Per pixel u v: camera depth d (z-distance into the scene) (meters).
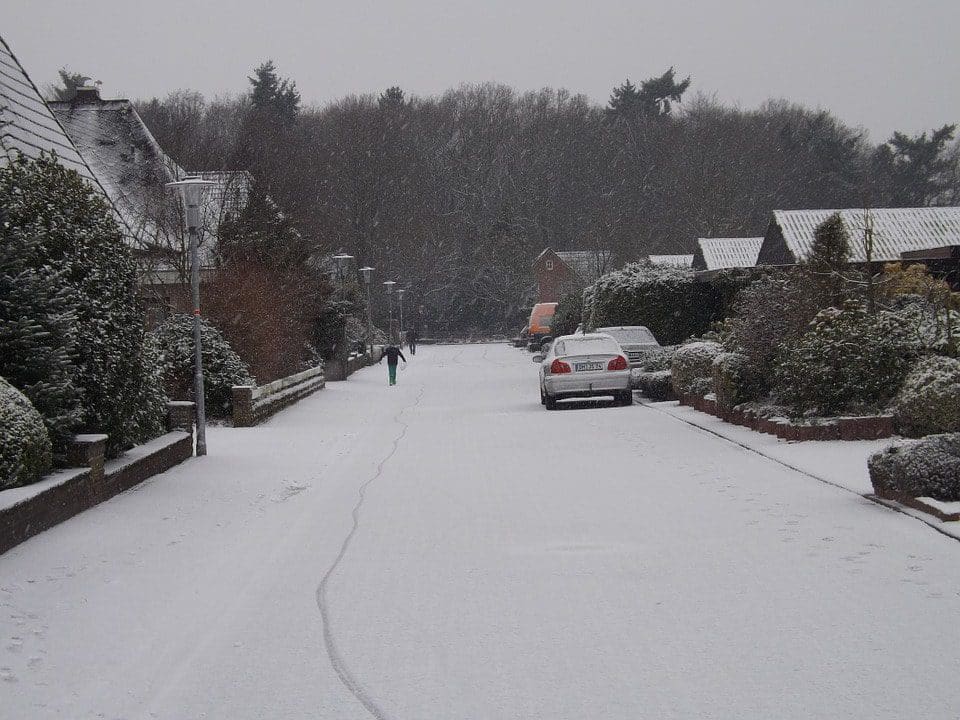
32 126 21.50
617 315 37.28
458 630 7.05
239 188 37.81
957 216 34.41
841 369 16.39
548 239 103.81
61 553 9.54
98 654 6.75
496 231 100.94
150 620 7.54
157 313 30.84
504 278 100.31
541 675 6.08
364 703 5.75
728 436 17.42
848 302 17.44
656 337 37.25
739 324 20.55
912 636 6.42
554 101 110.62
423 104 107.25
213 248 33.59
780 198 90.19
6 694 6.00
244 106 92.88
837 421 15.92
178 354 24.02
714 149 91.94
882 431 15.54
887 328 16.92
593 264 76.25
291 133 82.50
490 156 103.75
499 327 100.62
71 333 12.41
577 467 14.89
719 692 5.65
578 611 7.39
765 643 6.45
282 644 6.91
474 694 5.81
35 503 10.24
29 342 11.84
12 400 10.70
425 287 98.38
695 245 82.31
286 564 9.34
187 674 6.35
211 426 23.55
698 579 8.12
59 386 11.83
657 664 6.17
